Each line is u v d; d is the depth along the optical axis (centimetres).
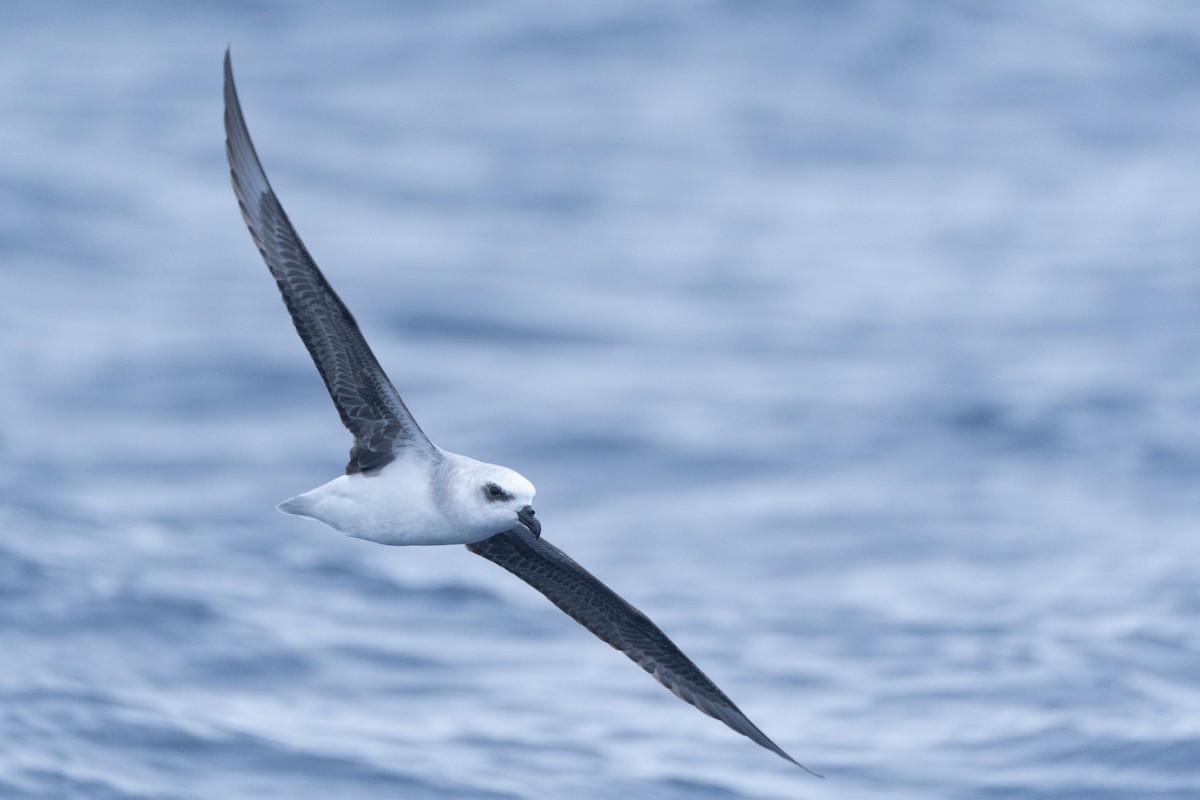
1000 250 3384
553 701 1516
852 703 1520
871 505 2134
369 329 2875
